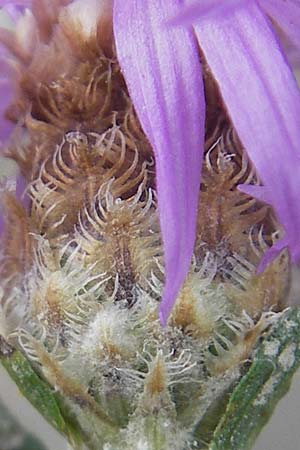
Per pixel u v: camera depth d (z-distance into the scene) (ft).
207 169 0.18
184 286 0.17
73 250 0.18
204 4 0.17
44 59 0.19
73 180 0.18
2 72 0.19
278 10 0.18
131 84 0.17
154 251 0.17
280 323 0.17
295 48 0.18
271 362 0.17
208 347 0.17
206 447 0.17
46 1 0.19
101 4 0.19
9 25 0.20
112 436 0.17
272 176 0.16
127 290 0.17
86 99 0.18
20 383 0.17
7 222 0.18
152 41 0.17
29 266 0.18
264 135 0.16
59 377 0.17
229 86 0.16
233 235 0.17
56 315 0.17
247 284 0.17
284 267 0.17
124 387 0.17
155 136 0.16
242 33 0.17
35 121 0.19
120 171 0.18
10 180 0.19
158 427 0.17
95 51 0.19
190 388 0.17
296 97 0.16
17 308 0.18
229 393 0.17
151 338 0.17
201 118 0.16
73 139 0.18
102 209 0.18
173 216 0.16
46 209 0.18
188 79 0.17
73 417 0.17
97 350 0.17
